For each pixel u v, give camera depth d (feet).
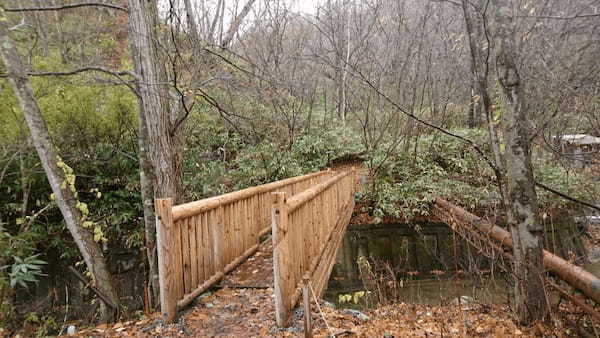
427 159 38.11
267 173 33.99
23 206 20.22
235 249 15.21
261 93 25.39
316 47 39.86
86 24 32.37
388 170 36.91
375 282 19.40
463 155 38.24
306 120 43.78
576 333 10.46
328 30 40.16
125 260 24.09
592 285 10.08
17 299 21.40
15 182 21.48
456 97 41.47
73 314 21.43
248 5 23.50
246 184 32.35
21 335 16.58
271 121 36.19
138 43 15.97
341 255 29.73
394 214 32.65
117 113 24.03
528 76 15.40
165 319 10.17
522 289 10.82
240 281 13.30
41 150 14.92
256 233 18.02
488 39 10.37
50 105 21.38
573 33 15.56
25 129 19.54
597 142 19.26
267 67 30.66
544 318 10.56
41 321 19.01
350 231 31.71
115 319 16.03
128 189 24.27
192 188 26.00
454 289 20.76
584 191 25.54
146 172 18.04
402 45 38.32
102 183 24.27
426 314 12.86
